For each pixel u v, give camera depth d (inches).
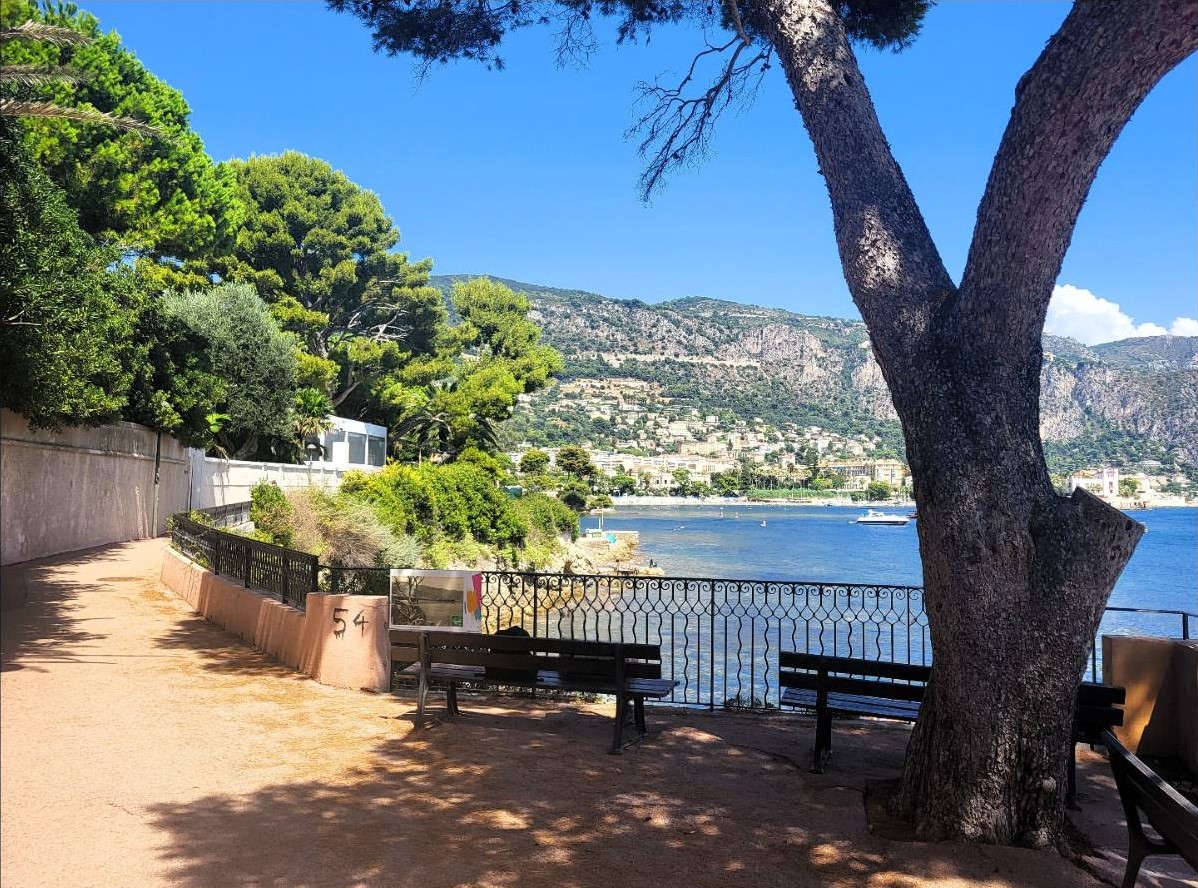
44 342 649.0
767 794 215.0
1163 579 2188.7
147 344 1064.8
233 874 159.0
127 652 370.3
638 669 255.4
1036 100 171.6
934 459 191.2
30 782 205.0
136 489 1059.9
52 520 821.9
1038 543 186.9
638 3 354.6
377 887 155.9
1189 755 244.8
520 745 251.4
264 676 331.9
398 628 279.1
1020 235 177.5
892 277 201.3
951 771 191.0
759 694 555.2
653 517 6683.1
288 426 1566.2
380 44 338.0
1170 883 172.1
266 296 2086.6
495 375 2406.5
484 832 184.5
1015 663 186.4
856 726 288.5
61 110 403.9
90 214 1059.9
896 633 919.7
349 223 2237.9
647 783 221.0
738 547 3260.3
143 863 162.6
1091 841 194.9
